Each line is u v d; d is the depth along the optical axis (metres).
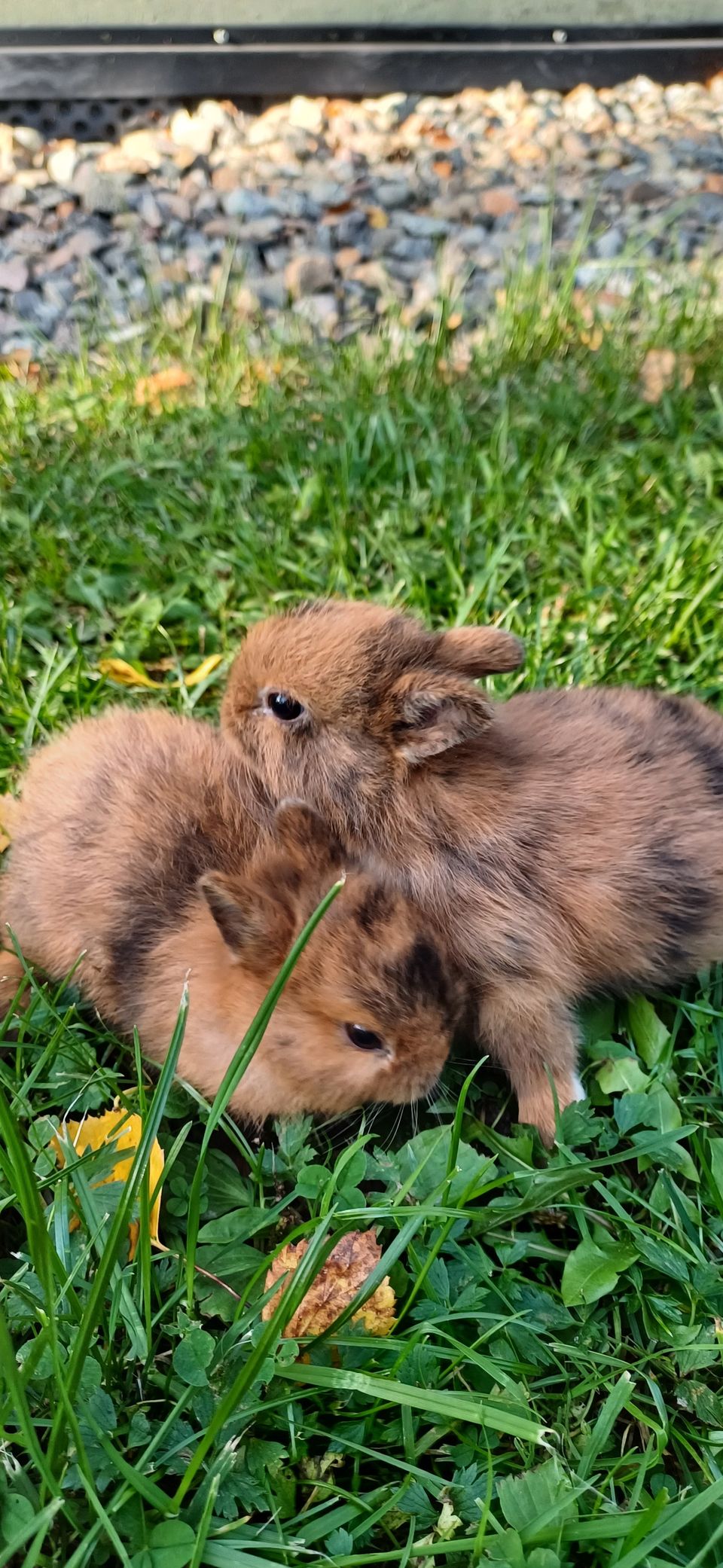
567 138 0.88
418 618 0.44
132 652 0.47
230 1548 0.26
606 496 0.53
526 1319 0.30
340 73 0.90
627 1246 0.31
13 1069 0.34
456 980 0.34
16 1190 0.28
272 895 0.33
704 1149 0.33
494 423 0.58
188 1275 0.29
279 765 0.37
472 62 0.91
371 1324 0.29
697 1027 0.35
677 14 0.92
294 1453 0.28
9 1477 0.26
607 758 0.37
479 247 0.79
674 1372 0.29
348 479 0.54
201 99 0.89
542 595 0.48
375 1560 0.26
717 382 0.61
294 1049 0.33
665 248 0.78
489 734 0.37
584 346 0.64
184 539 0.51
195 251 0.78
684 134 0.89
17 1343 0.29
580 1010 0.36
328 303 0.73
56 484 0.54
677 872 0.35
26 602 0.48
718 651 0.45
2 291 0.74
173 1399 0.28
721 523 0.50
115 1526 0.26
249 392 0.63
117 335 0.70
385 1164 0.32
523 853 0.35
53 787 0.37
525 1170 0.32
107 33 0.85
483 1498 0.27
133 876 0.35
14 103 0.86
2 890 0.37
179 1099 0.34
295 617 0.38
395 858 0.36
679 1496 0.28
